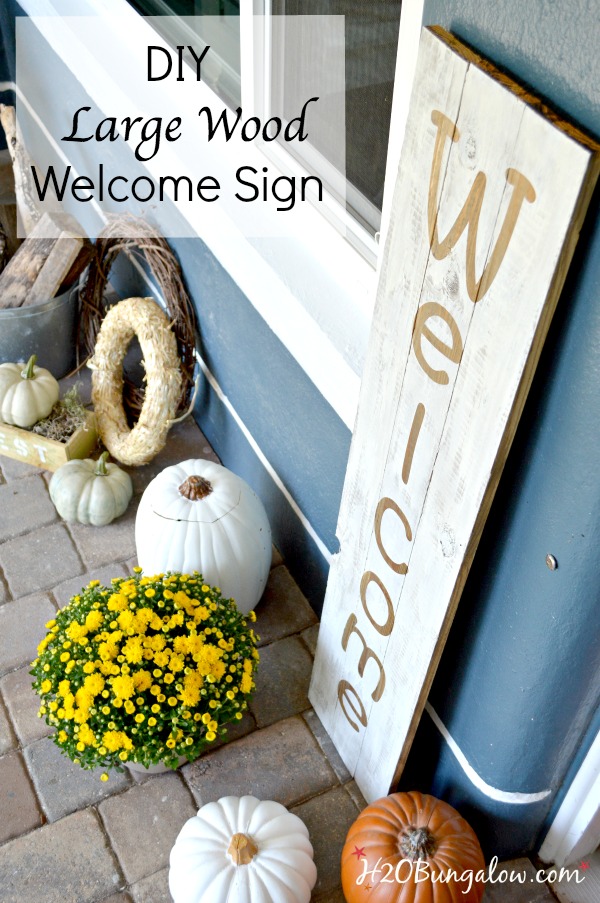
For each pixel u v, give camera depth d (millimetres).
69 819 1854
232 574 2039
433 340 1241
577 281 1017
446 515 1314
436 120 1119
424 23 1156
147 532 2055
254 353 2152
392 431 1408
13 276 2752
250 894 1549
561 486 1145
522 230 1019
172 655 1710
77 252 2701
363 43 1511
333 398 1761
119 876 1771
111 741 1631
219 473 2111
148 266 2838
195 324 2523
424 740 1822
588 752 1550
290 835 1649
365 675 1737
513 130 993
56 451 2551
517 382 1088
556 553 1207
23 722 2020
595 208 962
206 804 1789
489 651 1455
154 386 2439
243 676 1771
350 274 1756
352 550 1651
